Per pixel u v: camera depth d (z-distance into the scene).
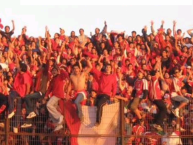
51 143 27.80
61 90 27.62
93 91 28.28
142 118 28.50
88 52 37.38
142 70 35.53
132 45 38.41
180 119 28.53
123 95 32.03
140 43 39.53
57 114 27.44
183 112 28.72
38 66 34.88
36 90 28.00
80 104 27.58
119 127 27.95
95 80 29.77
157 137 27.94
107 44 38.84
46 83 28.14
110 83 27.91
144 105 28.61
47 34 37.97
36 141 27.84
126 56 37.56
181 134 28.69
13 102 27.39
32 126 27.78
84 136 27.67
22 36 38.78
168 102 29.08
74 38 38.50
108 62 33.22
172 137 28.00
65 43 38.34
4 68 34.81
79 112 27.47
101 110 27.53
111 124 27.95
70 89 28.03
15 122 27.59
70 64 33.78
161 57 37.66
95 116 27.81
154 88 28.34
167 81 31.66
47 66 28.34
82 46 38.34
